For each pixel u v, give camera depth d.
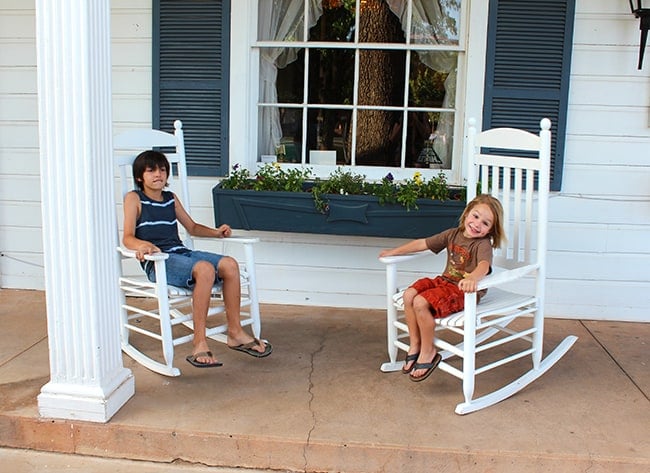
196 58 4.12
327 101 4.25
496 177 3.40
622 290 4.13
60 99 2.58
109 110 2.76
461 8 4.04
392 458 2.57
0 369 3.22
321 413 2.84
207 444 2.66
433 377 3.26
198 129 4.19
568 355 3.59
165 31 4.11
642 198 4.03
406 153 4.25
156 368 3.22
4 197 4.41
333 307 4.29
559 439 2.66
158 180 3.36
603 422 2.82
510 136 3.24
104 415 2.70
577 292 4.15
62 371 2.74
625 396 3.08
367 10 4.13
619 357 3.57
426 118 4.21
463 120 4.08
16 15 4.21
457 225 3.83
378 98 4.21
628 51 3.91
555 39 3.89
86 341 2.69
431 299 2.96
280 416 2.81
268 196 3.92
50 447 2.74
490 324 3.06
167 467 2.66
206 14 4.07
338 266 4.25
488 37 3.93
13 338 3.64
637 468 2.52
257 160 4.33
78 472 2.61
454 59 4.14
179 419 2.76
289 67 4.25
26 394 2.95
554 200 4.07
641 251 4.09
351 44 4.15
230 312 3.29
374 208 3.86
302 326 3.94
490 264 2.99
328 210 3.89
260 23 4.20
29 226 4.43
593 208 4.06
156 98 4.17
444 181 3.95
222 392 3.03
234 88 4.13
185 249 3.41
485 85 3.98
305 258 4.26
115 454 2.71
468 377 2.83
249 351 3.30
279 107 4.29
